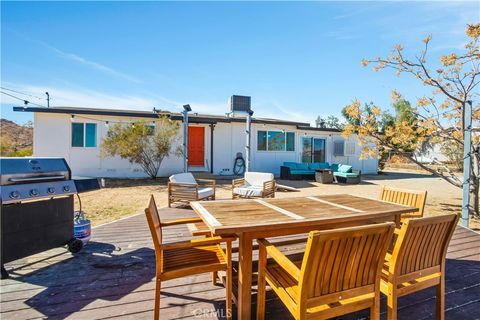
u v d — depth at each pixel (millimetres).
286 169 12891
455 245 3906
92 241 3916
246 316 2029
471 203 5992
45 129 11039
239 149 13922
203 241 2119
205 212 2410
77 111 10938
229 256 2164
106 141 10344
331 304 1632
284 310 2248
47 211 3145
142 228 4602
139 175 12242
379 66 6598
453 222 1976
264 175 7141
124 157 10719
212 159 13484
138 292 2521
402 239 1791
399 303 2389
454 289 2639
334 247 1509
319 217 2248
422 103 6703
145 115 11578
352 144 16094
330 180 11805
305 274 1488
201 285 2668
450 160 8984
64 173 3340
